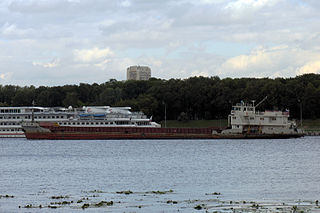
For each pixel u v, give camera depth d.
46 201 177.62
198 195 186.25
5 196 187.00
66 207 167.12
